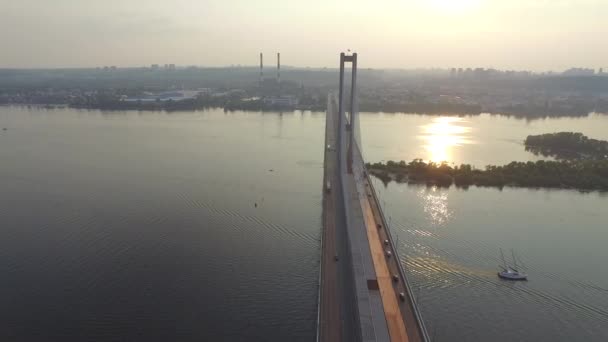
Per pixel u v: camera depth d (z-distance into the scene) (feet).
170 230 399.24
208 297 295.07
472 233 402.31
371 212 367.25
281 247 366.84
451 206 478.59
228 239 381.40
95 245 369.09
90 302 289.33
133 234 390.63
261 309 283.18
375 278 263.08
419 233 399.65
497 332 268.82
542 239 392.68
